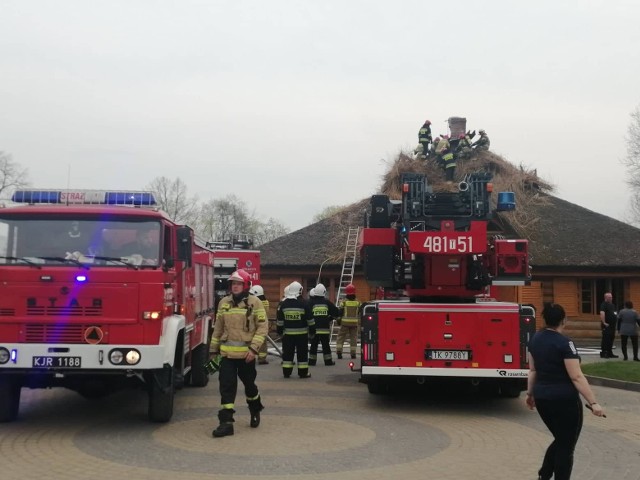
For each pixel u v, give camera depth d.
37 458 6.55
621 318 17.33
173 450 6.91
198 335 11.21
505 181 27.62
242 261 21.86
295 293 13.45
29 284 7.37
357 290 25.52
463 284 9.97
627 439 7.98
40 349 7.25
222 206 72.75
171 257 8.17
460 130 29.73
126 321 7.42
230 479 5.87
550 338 5.55
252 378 7.95
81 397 10.46
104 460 6.49
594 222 27.28
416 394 11.28
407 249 10.16
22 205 8.09
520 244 9.84
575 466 6.61
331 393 11.29
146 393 10.85
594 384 13.36
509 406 10.15
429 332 9.50
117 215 7.88
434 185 26.28
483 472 6.26
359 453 6.93
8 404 8.20
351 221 27.81
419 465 6.47
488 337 9.43
